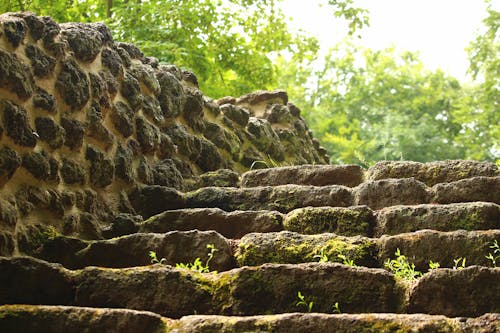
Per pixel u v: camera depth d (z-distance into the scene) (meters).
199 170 7.06
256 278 4.03
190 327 3.61
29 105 5.14
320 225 5.14
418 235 4.59
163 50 10.59
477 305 3.88
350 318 3.57
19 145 4.95
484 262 4.47
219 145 7.32
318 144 9.77
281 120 8.73
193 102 7.09
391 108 31.03
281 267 4.03
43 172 5.08
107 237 5.44
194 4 11.26
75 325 3.66
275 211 5.30
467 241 4.53
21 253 4.77
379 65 31.80
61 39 5.52
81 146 5.55
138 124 6.23
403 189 5.53
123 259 4.75
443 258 4.51
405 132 26.84
